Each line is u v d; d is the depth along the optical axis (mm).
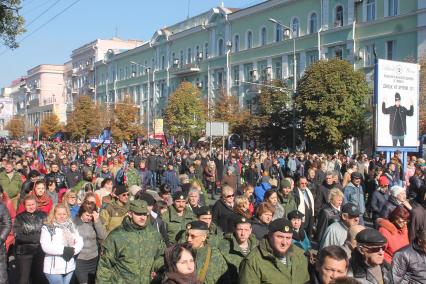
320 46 45969
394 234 7059
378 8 41250
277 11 51469
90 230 7852
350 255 5496
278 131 41844
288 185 9992
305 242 7875
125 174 16750
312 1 47219
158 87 73375
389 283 5672
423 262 5816
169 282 4812
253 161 23859
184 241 6203
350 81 37219
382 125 18969
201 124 53875
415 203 7984
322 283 4512
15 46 23844
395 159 19125
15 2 23172
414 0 38375
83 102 76000
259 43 54062
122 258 6207
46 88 119938
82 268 7750
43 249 7387
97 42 95250
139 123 68125
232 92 57625
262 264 5375
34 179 11391
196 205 9242
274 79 47250
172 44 70062
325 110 36781
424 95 34344
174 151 34812
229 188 8742
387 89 19016
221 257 6160
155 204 8820
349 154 40344
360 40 42562
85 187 10734
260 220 7660
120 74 85000
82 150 35281
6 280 7711
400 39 39469
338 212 8719
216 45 61062
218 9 60781
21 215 8414
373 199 11945
